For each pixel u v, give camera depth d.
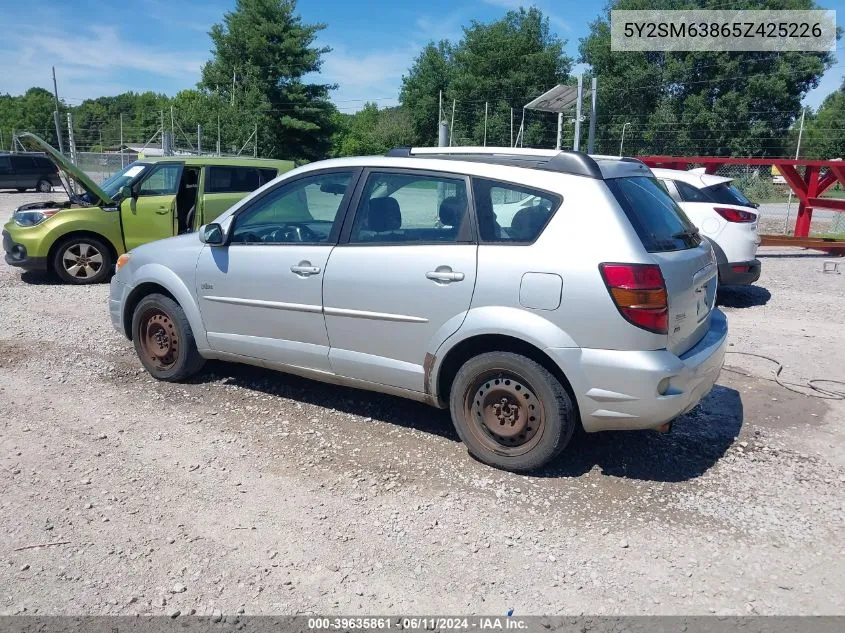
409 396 4.55
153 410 5.17
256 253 5.02
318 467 4.31
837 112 43.41
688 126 42.28
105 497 3.93
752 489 4.13
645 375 3.78
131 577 3.24
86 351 6.58
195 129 42.75
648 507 3.90
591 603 3.10
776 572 3.34
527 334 3.96
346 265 4.59
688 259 4.17
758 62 41.72
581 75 14.68
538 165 4.23
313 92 44.41
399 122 58.62
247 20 43.22
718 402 5.57
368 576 3.27
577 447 4.61
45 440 4.64
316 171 4.95
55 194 32.31
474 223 4.22
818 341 7.47
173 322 5.56
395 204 4.52
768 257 13.82
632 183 4.33
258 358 5.17
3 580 3.20
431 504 3.90
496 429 4.25
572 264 3.88
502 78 49.97
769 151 42.16
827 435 4.96
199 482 4.11
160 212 10.05
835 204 14.48
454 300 4.19
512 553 3.46
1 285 9.84
